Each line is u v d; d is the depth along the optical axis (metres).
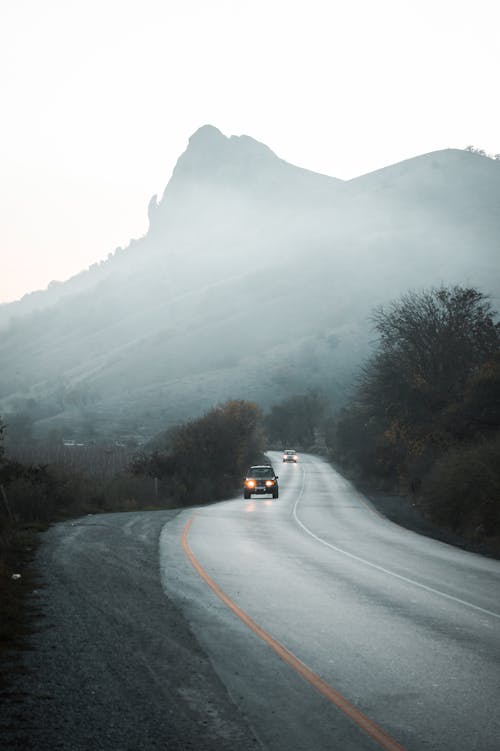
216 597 11.89
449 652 8.63
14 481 27.09
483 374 34.03
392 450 48.41
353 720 6.27
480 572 15.72
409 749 5.66
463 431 35.25
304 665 7.96
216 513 31.22
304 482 61.81
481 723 6.24
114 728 5.93
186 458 48.12
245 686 7.18
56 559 15.59
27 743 5.57
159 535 21.30
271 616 10.49
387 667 7.94
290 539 21.39
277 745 5.67
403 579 14.32
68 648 8.47
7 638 8.80
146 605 11.12
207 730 5.95
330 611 10.92
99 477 42.25
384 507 37.25
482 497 24.81
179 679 7.35
